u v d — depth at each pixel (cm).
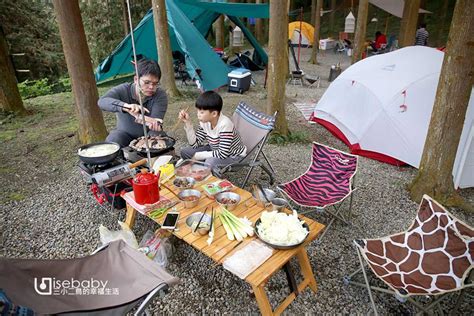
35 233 262
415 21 815
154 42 815
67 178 350
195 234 190
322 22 2153
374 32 1891
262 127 313
